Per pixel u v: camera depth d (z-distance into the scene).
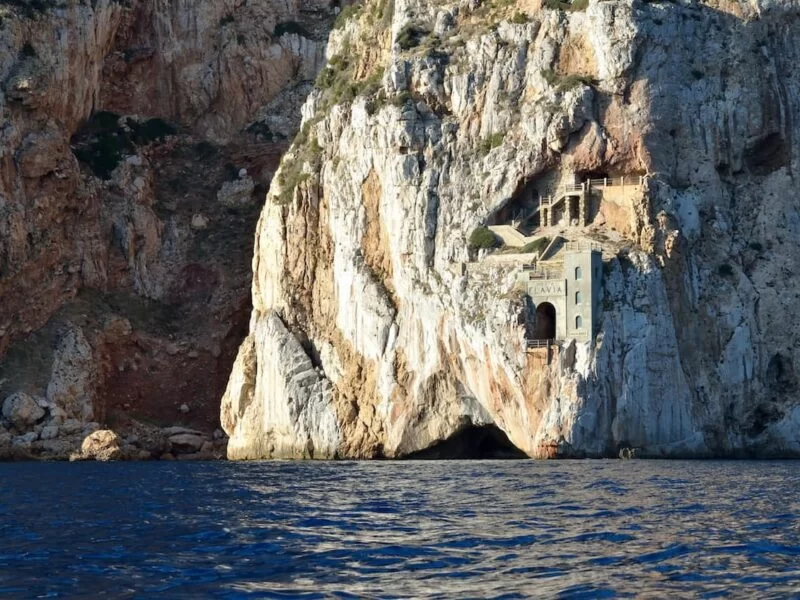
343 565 87.44
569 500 126.12
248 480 167.00
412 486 148.62
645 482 146.62
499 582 80.75
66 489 157.00
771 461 196.38
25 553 94.38
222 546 96.62
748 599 74.12
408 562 88.31
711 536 97.38
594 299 198.38
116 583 81.62
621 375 197.75
